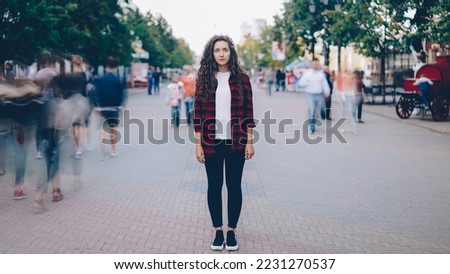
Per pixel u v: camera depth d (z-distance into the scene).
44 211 6.86
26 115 7.48
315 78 15.12
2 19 15.48
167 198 7.59
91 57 26.80
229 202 5.36
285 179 8.89
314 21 34.38
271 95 40.22
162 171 9.66
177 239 5.74
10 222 6.41
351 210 6.91
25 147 7.61
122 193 7.89
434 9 16.83
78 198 7.57
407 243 5.61
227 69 5.27
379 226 6.21
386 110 22.30
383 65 25.80
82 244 5.60
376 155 11.38
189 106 17.23
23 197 7.62
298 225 6.25
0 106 7.39
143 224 6.30
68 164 9.65
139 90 50.41
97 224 6.31
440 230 6.06
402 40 21.58
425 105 18.02
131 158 11.12
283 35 51.97
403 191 7.99
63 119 7.25
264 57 63.94
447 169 9.75
